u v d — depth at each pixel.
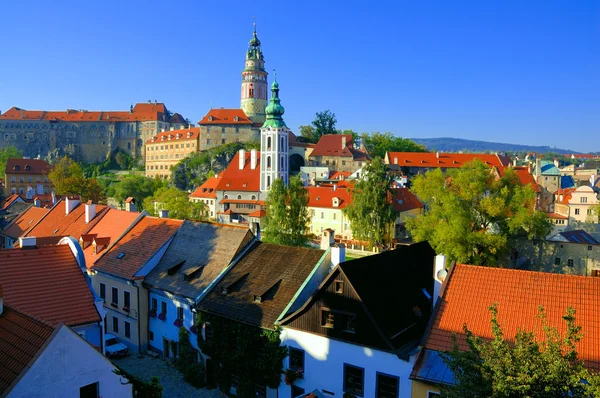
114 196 177.75
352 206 86.00
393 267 36.53
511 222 64.88
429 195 72.81
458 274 31.38
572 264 68.81
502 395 17.98
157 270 45.38
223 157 197.62
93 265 49.25
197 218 98.69
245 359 35.28
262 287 37.81
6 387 19.62
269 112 146.50
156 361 42.44
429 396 27.03
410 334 32.94
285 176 149.12
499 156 187.38
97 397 22.09
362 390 30.67
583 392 17.33
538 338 26.58
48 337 20.72
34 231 66.19
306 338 32.91
